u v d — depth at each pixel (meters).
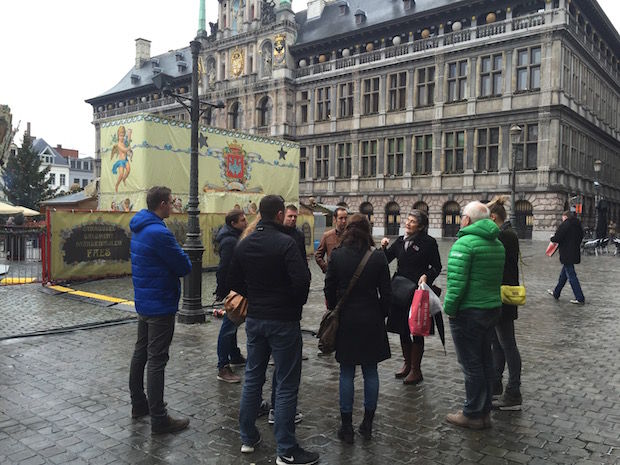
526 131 33.84
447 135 37.59
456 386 5.81
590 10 36.00
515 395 5.08
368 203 42.03
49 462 3.97
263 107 47.28
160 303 4.50
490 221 4.68
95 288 13.45
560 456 4.11
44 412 4.97
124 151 19.70
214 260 18.05
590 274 16.77
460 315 4.64
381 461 4.03
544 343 7.72
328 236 7.29
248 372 4.21
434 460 4.04
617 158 45.66
